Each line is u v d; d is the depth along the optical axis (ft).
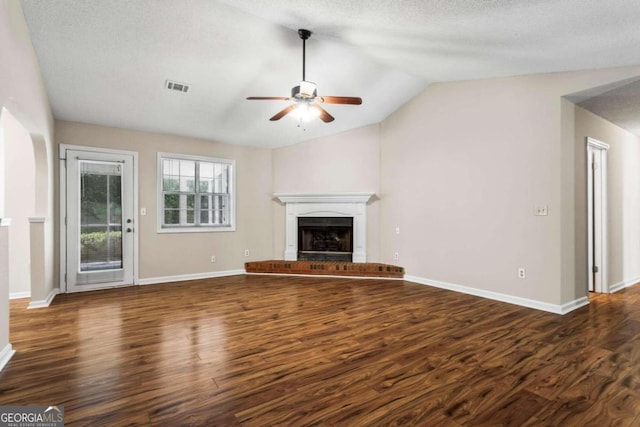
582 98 11.84
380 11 8.69
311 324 10.69
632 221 16.69
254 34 10.91
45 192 13.00
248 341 9.28
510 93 12.91
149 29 10.23
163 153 17.44
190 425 5.61
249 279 18.20
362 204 19.39
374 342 9.20
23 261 14.37
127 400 6.33
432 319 11.14
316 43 11.54
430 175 16.06
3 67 7.08
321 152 20.29
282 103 15.48
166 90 13.57
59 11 9.21
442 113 15.40
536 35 8.75
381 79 14.62
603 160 14.47
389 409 6.09
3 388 6.75
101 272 15.83
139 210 16.78
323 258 20.45
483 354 8.39
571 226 12.14
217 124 17.01
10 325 10.60
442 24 8.91
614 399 6.38
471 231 14.32
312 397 6.47
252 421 5.73
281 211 21.11
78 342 9.19
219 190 19.58
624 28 7.86
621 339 9.32
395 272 17.81
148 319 11.22
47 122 12.92
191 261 18.25
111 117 15.17
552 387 6.82
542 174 12.03
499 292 13.35
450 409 6.08
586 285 13.00
